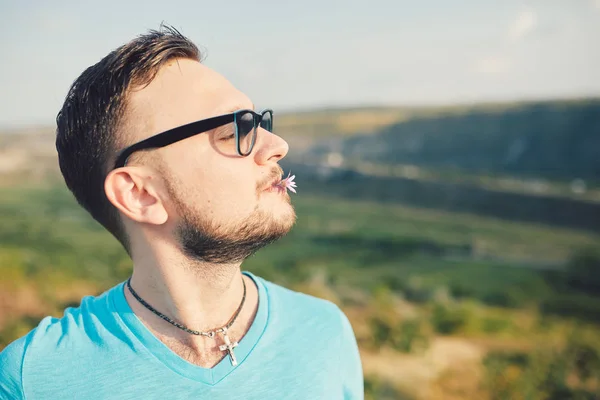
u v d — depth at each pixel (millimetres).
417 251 62156
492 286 44094
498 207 89938
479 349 21406
